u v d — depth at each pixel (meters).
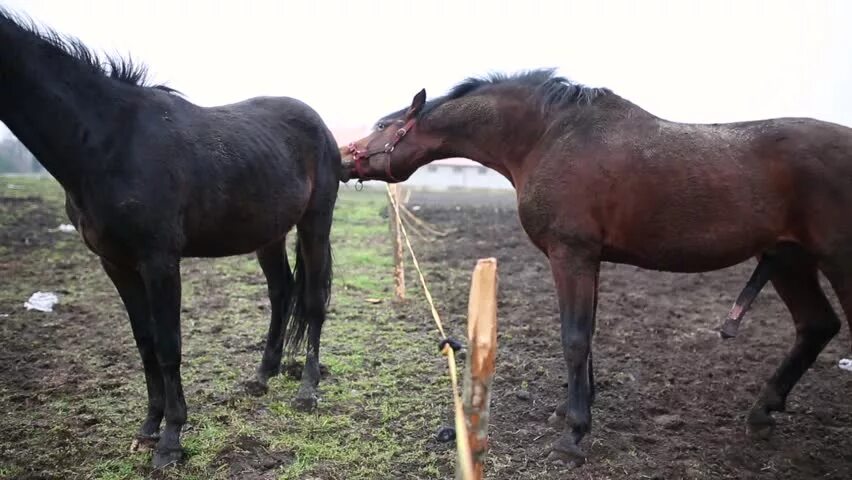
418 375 5.05
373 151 4.43
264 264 4.90
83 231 3.51
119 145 3.39
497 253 10.63
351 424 4.18
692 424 4.21
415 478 3.55
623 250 3.69
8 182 20.05
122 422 4.17
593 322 3.88
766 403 4.02
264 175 4.11
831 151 3.41
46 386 4.76
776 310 7.13
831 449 3.86
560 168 3.66
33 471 3.55
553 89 3.90
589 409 3.75
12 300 7.08
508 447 3.89
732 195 3.47
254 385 4.66
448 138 4.25
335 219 14.78
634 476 3.54
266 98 4.69
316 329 4.79
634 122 3.69
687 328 6.44
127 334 6.04
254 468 3.62
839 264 3.41
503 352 5.66
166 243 3.49
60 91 3.29
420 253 10.62
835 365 5.31
